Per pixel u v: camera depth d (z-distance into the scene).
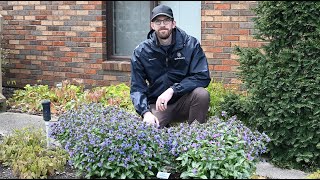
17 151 4.61
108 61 8.00
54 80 8.41
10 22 8.62
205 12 7.08
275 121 4.89
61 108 6.77
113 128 4.23
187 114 5.06
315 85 4.73
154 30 4.85
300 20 4.83
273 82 4.88
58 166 4.34
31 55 8.54
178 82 5.01
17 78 8.70
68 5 8.12
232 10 6.91
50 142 4.86
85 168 4.15
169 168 4.34
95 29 7.97
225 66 7.04
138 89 4.95
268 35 5.09
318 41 4.75
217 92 6.23
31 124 6.05
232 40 6.95
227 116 5.36
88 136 4.15
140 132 4.15
